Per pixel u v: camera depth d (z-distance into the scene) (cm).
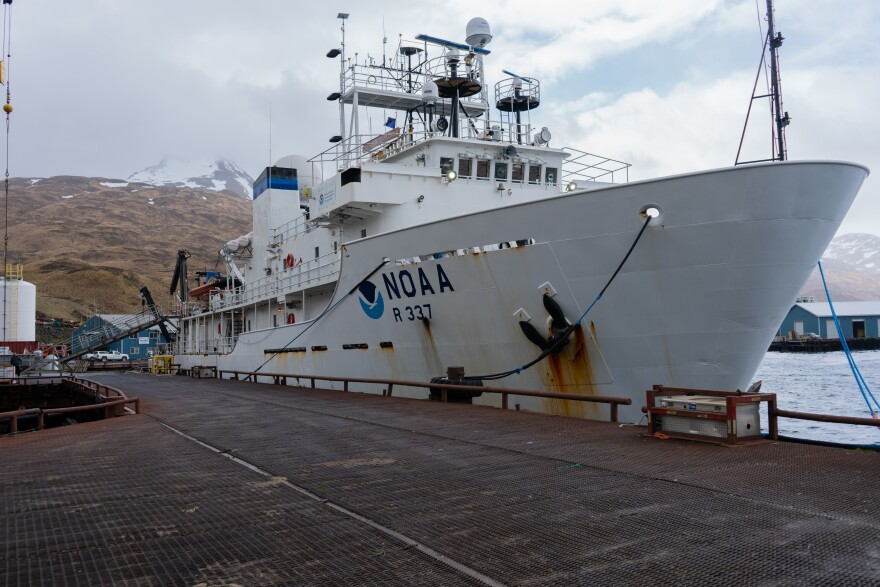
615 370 1295
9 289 5066
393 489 699
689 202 1137
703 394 947
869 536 509
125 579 451
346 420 1285
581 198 1245
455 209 1931
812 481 681
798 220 1106
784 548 486
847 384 4125
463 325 1522
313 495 680
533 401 1430
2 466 896
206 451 977
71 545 526
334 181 1909
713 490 654
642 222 1184
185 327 4541
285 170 2933
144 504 656
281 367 2480
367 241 1727
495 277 1412
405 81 2369
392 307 1706
